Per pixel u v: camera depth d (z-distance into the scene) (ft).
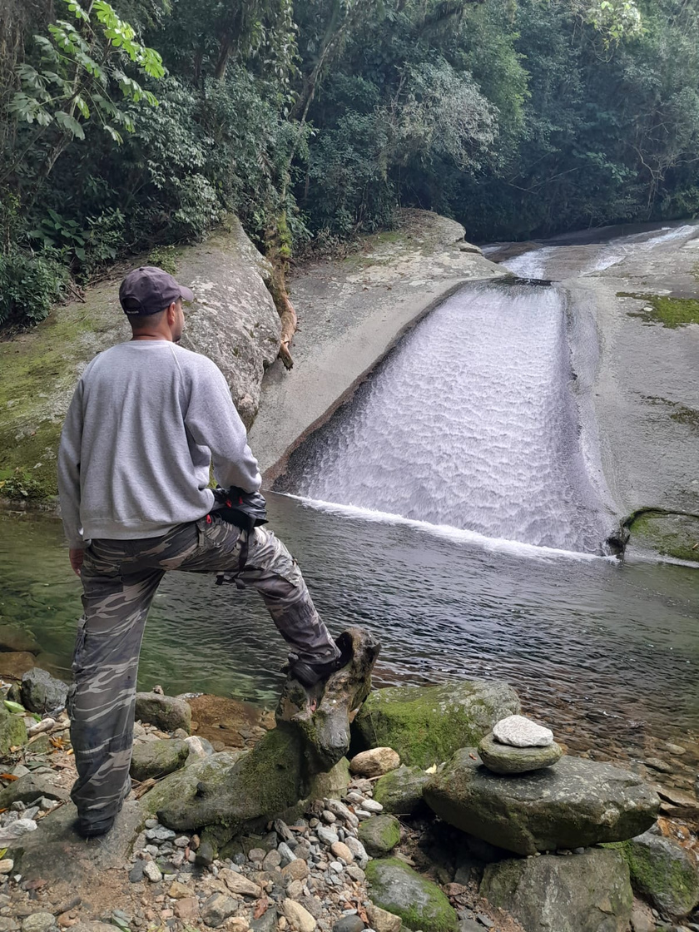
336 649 8.01
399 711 9.98
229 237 37.99
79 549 7.22
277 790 7.48
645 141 76.69
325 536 22.57
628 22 68.08
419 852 7.94
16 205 31.63
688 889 7.62
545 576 20.74
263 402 33.12
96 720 6.79
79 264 35.12
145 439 6.57
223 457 6.67
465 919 6.88
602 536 24.21
